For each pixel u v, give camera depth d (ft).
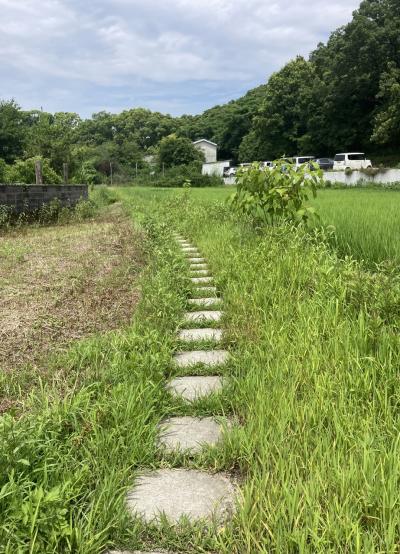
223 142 276.00
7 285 20.99
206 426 9.95
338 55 153.99
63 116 381.60
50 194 54.08
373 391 9.81
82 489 7.52
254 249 23.59
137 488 7.95
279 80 185.26
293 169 28.27
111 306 18.38
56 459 7.96
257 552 6.29
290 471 7.48
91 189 126.62
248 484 7.41
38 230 42.65
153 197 77.10
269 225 28.66
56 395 10.01
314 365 10.78
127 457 8.50
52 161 93.71
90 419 9.04
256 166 28.73
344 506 6.53
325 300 14.94
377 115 138.10
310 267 18.62
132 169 243.19
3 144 128.06
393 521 6.23
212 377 12.42
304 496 6.79
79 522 6.76
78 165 101.19
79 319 16.69
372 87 152.25
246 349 13.10
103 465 8.01
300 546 5.99
